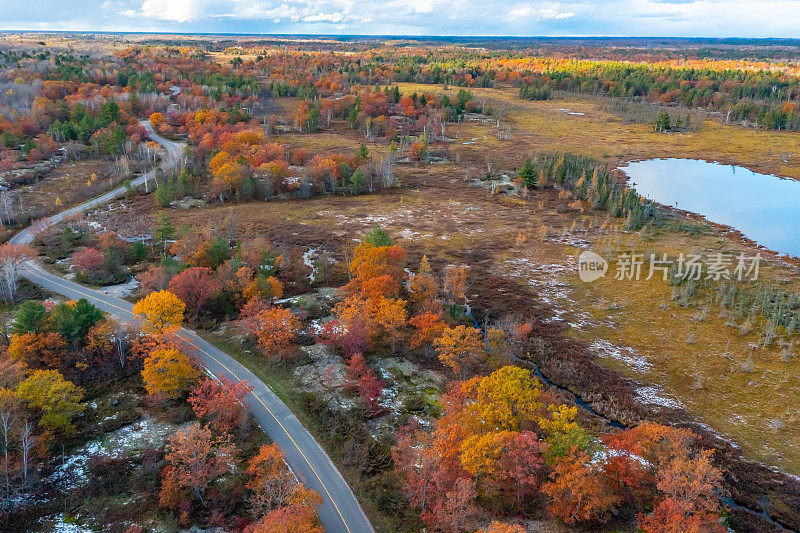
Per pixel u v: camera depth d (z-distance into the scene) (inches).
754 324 3331.7
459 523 1811.0
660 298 3713.1
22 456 2110.0
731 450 2380.7
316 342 3024.1
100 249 3996.1
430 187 6264.8
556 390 2783.0
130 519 1895.9
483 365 2933.1
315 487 2039.9
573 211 5521.7
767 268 4141.2
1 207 4817.9
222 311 3287.4
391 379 2792.8
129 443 2260.1
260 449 2139.5
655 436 2014.0
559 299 3725.4
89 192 5526.6
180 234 4522.6
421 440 2151.8
